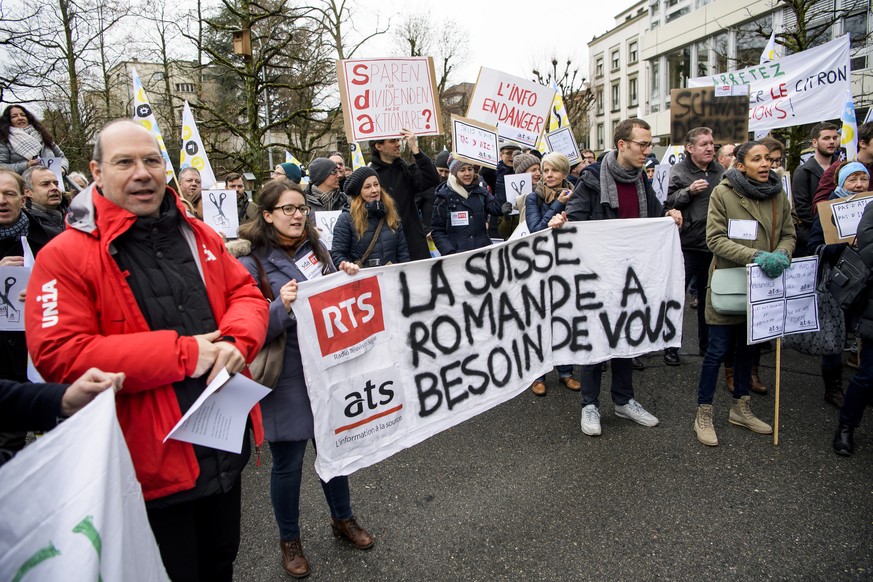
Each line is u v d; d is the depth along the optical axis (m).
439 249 4.79
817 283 3.70
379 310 2.70
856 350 4.72
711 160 4.79
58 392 1.39
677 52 28.53
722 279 3.46
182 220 1.77
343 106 4.58
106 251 1.56
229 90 20.64
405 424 2.83
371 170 3.85
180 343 1.57
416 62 4.68
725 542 2.59
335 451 2.55
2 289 3.01
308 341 2.43
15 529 1.07
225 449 1.72
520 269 3.26
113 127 1.61
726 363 4.35
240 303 1.87
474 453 3.58
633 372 4.89
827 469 3.18
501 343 3.19
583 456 3.46
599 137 47.81
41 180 3.87
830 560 2.44
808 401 4.12
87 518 1.14
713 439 3.50
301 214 2.47
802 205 4.90
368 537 2.70
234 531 1.92
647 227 3.54
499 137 6.09
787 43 12.45
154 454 1.60
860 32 17.09
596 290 3.50
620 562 2.49
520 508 2.95
